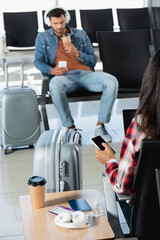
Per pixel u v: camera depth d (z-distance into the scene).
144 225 1.43
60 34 3.68
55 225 1.43
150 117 1.29
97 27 5.95
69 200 1.62
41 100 3.58
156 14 5.86
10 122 3.30
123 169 1.40
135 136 1.36
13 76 6.24
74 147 1.92
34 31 5.80
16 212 2.42
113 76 3.57
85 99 3.56
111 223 1.56
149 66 1.30
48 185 1.91
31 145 3.52
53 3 6.88
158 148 1.29
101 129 3.59
